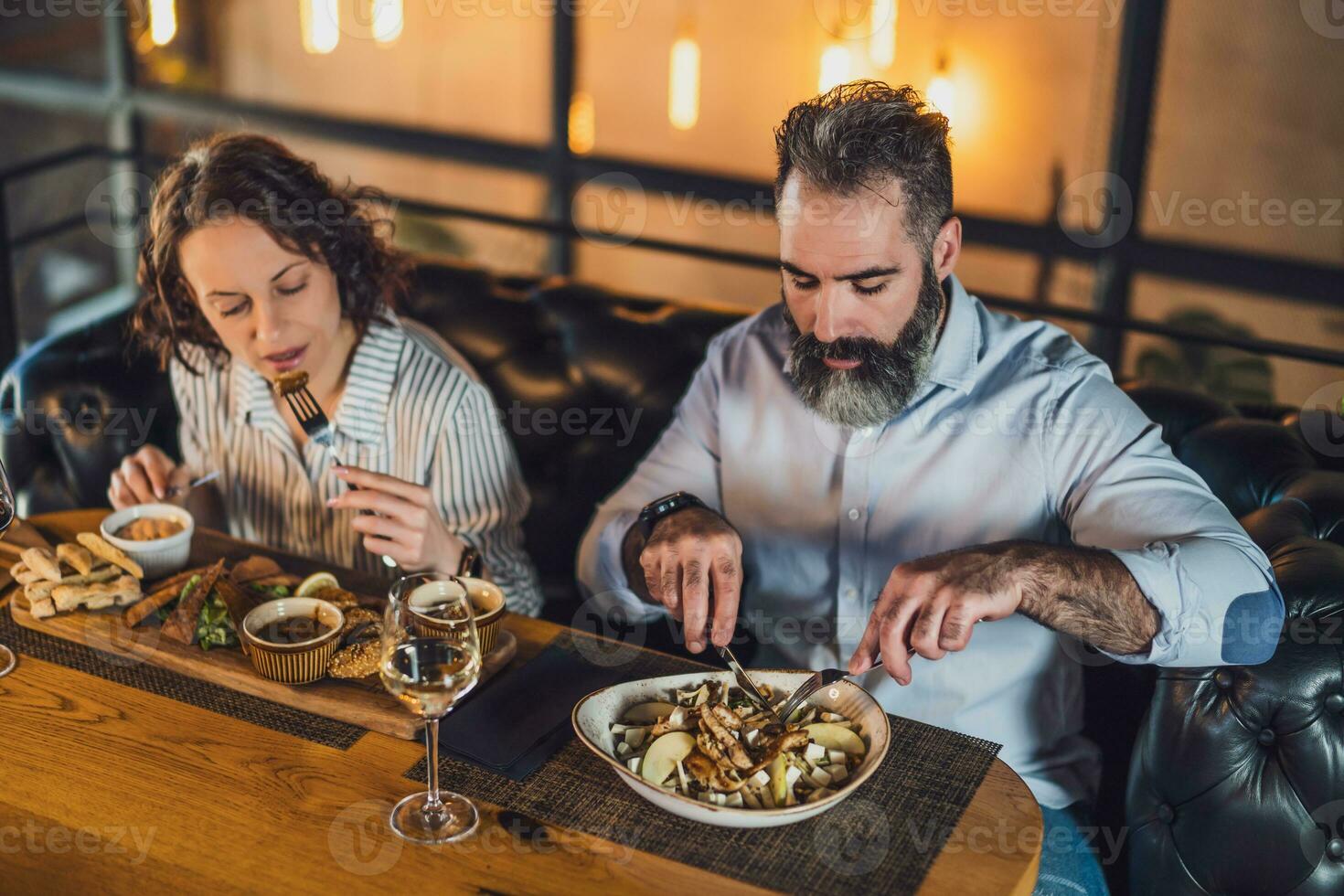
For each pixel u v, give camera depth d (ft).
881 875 3.36
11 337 10.12
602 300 7.05
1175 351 10.12
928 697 5.06
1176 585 4.01
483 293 7.13
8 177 9.99
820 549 5.41
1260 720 4.26
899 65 10.72
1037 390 5.03
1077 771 5.05
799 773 3.65
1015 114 10.29
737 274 12.06
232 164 5.21
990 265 10.69
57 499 6.82
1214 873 4.44
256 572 4.76
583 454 6.84
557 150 12.07
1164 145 9.92
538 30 11.73
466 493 5.94
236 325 5.38
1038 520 5.04
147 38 12.91
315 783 3.73
